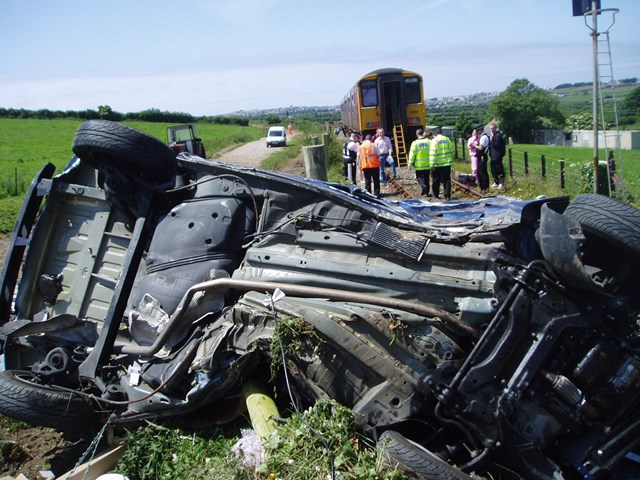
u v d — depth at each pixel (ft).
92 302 20.48
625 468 14.57
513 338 13.98
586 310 13.98
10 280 20.68
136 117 269.03
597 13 39.34
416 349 14.64
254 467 14.05
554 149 143.02
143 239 18.90
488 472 14.43
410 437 15.51
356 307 15.07
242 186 18.58
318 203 17.46
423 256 15.44
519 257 15.20
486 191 55.42
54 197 21.02
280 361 15.33
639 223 13.89
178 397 16.85
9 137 197.98
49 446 18.45
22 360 20.68
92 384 18.44
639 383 14.03
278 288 16.01
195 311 17.15
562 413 13.99
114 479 14.20
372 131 87.76
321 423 14.26
